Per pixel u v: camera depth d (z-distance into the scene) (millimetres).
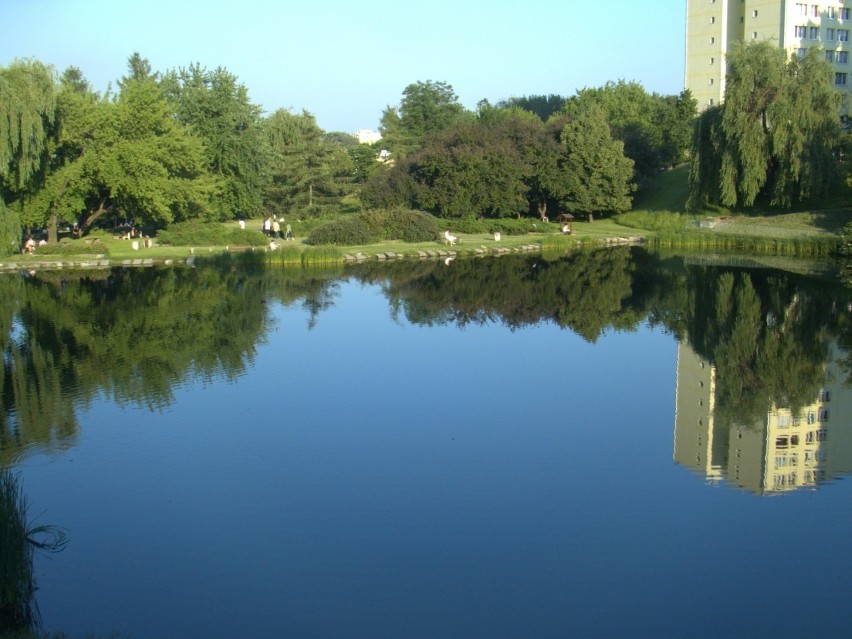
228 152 72250
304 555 13328
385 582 12516
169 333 30250
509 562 13078
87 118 53219
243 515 14773
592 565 12984
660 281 43875
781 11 89438
